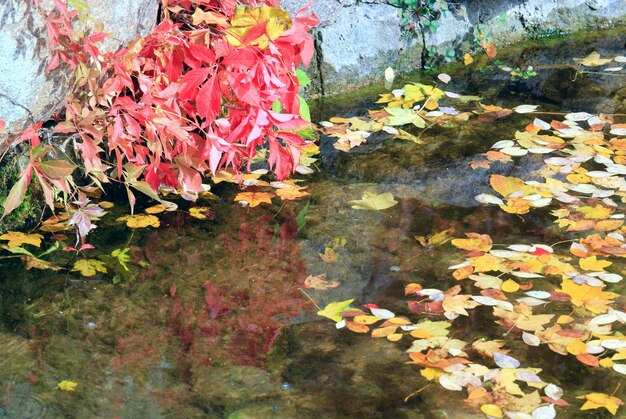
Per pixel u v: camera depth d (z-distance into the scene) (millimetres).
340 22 4344
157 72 2729
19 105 2531
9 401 2117
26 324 2447
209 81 2576
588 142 3699
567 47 4988
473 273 2732
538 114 4047
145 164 2801
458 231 3000
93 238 2910
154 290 2629
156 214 3078
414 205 3188
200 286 2658
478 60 4789
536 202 3184
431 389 2191
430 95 4254
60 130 2582
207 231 2979
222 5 2844
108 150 3281
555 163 3508
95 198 3182
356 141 3730
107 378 2223
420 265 2789
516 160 3547
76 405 2111
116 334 2414
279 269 2760
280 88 2730
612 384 2227
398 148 3676
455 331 2445
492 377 2238
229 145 2699
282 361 2309
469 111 4086
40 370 2250
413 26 4582
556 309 2553
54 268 2725
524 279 2707
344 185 3344
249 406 2121
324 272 2748
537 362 2312
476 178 3398
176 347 2361
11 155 2967
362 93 4348
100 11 2635
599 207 3162
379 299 2604
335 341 2398
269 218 3078
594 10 5250
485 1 4891
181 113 2947
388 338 2412
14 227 2973
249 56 2553
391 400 2148
